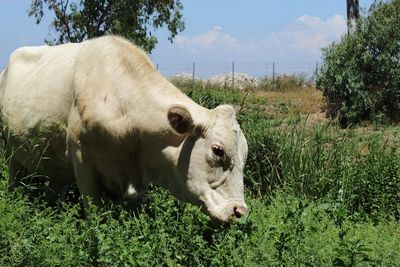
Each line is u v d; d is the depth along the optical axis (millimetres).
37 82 8188
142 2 23094
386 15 20922
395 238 6727
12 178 8852
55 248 5887
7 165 8789
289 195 8461
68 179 8391
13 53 9180
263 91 30688
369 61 20250
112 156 7328
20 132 8375
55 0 22953
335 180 9367
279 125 11281
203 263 5996
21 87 8477
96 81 7355
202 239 6113
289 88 31516
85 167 7457
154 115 7020
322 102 23156
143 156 7270
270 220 6992
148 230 6250
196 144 6719
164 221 6543
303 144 9703
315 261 5855
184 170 6777
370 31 20547
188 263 5949
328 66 20797
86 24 22984
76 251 5801
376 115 19938
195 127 6695
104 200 7629
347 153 9797
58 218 7422
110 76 7316
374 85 20438
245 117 10539
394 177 9328
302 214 7043
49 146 8031
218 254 5934
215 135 6633
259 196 9391
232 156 6609
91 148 7375
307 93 27812
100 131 7219
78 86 7441
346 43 20672
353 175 9297
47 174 8375
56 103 7824
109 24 23094
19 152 8570
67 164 8023
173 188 7035
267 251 5984
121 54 7402
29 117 8180
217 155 6598
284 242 6125
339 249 5855
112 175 7469
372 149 9867
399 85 20156
